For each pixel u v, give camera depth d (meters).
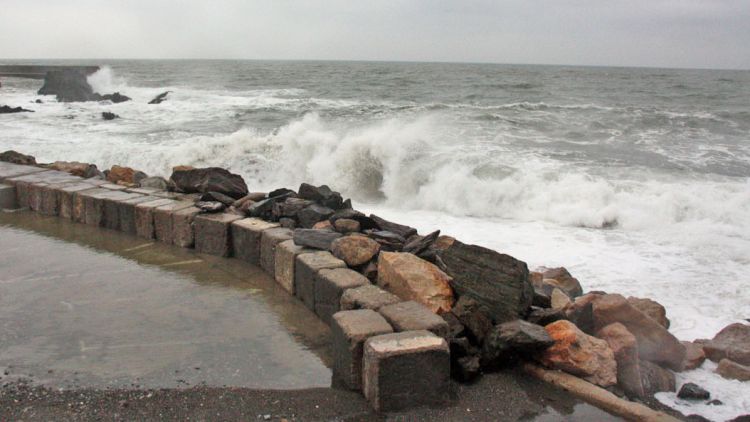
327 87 37.84
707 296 5.67
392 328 3.75
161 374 3.82
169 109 23.33
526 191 9.19
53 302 5.02
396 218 8.82
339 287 4.49
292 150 11.48
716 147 13.69
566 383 3.71
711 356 4.43
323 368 3.98
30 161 10.37
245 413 3.37
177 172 7.89
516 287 4.20
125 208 7.24
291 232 6.00
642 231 8.00
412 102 25.89
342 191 10.62
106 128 17.02
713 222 8.28
